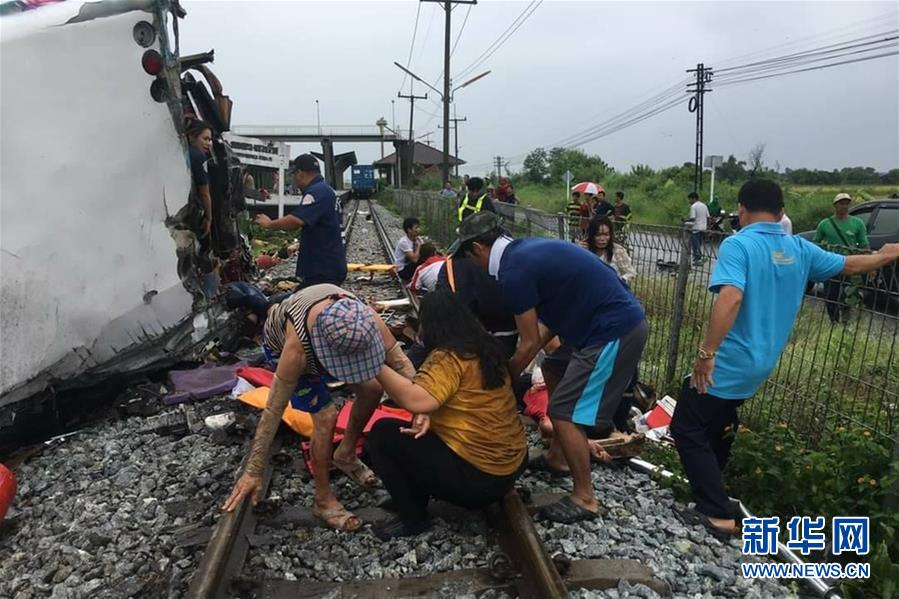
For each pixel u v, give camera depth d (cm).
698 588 315
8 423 451
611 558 334
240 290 675
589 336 357
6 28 423
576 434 362
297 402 351
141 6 455
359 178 6241
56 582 324
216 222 662
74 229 450
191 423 492
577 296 354
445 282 461
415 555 336
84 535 357
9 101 422
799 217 2347
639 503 392
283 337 338
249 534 349
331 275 607
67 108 441
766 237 348
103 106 452
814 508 379
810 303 470
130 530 364
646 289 639
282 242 1606
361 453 435
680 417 370
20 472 438
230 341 662
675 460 452
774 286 346
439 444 337
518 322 357
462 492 338
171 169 482
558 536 353
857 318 424
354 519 360
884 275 401
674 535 357
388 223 2711
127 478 419
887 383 398
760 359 347
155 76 467
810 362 465
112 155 458
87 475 429
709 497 363
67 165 442
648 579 314
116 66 454
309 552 337
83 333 466
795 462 393
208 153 579
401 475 346
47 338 447
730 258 341
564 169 6322
